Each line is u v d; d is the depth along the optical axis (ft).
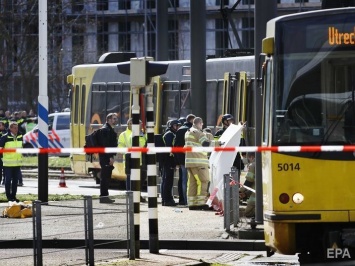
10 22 426.92
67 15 493.77
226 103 193.26
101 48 529.45
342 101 93.09
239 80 186.80
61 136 358.64
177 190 195.62
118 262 101.40
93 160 233.76
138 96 108.88
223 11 213.87
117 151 106.32
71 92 244.42
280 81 93.81
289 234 91.81
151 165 110.52
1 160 230.89
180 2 517.14
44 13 165.68
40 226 97.19
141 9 539.29
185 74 210.59
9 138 184.65
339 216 91.09
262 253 117.19
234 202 134.00
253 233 124.06
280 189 91.71
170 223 143.02
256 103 127.75
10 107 458.50
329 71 93.40
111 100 228.84
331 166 91.30
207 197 164.35
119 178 221.05
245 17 509.35
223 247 122.42
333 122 92.84
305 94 93.50
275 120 93.71
